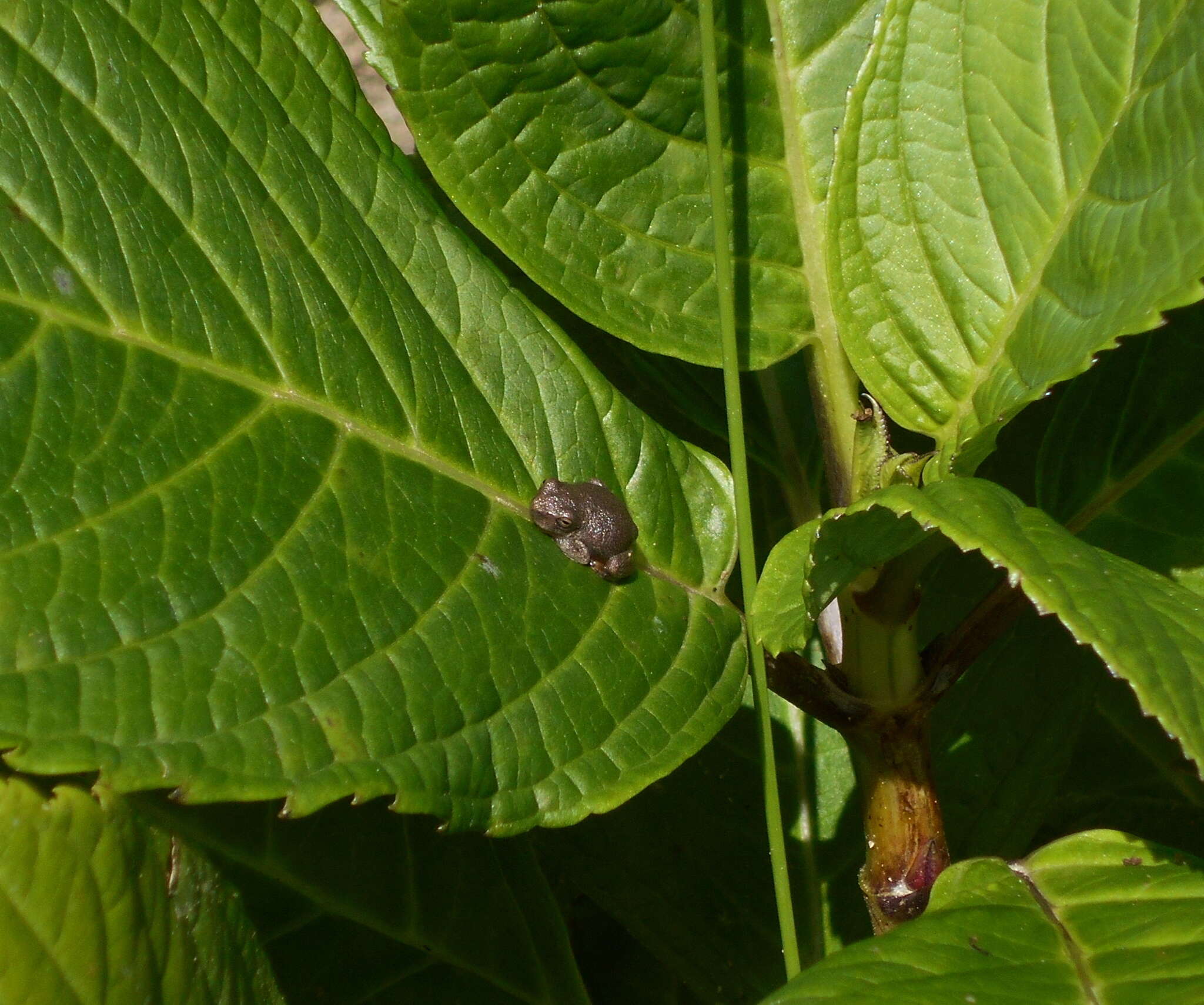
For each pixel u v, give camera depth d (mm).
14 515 770
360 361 814
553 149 850
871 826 821
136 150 801
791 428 910
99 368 785
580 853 879
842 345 853
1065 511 875
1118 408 874
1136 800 906
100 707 762
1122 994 771
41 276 785
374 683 786
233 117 818
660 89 853
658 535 835
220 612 778
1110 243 814
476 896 862
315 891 849
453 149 845
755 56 861
